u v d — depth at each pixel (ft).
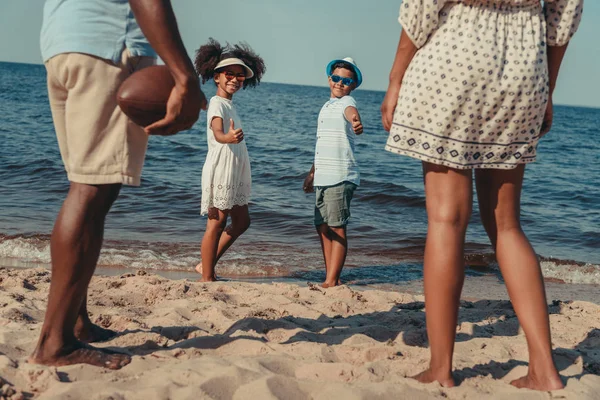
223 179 17.26
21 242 22.75
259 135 86.12
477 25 7.60
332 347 9.58
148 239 24.80
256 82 17.99
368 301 15.14
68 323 7.98
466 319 13.24
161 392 7.13
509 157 7.89
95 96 7.55
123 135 7.68
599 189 52.31
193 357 8.87
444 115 7.59
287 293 15.16
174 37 7.09
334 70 18.48
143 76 7.32
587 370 9.45
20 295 12.66
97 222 7.86
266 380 7.52
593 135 151.84
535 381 8.03
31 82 200.23
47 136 63.93
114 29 7.61
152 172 44.83
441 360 7.93
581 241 31.60
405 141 7.80
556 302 14.98
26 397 7.04
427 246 7.93
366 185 44.04
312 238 27.25
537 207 41.93
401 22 7.73
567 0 7.82
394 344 10.08
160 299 13.66
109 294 13.98
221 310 12.30
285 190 41.39
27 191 34.24
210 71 17.53
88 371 7.84
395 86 8.21
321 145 18.06
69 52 7.45
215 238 17.79
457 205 7.86
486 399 7.56
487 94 7.53
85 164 7.64
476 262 24.52
